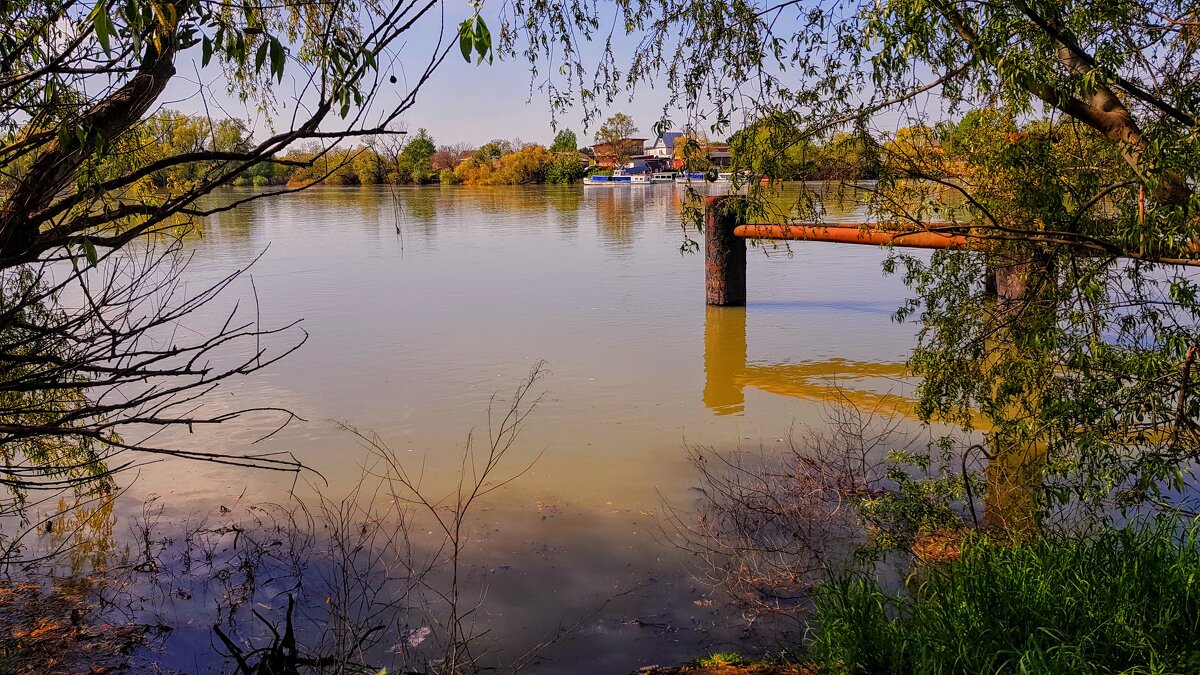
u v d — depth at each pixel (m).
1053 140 4.83
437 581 5.09
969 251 5.39
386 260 19.19
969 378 5.34
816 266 17.28
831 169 4.95
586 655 4.33
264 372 9.70
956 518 5.32
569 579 5.11
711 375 9.54
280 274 16.98
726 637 4.52
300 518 5.95
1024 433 4.75
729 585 5.03
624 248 21.27
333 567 5.25
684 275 16.55
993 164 4.85
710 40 4.79
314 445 7.41
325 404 8.54
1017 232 4.59
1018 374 4.89
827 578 5.04
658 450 7.22
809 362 10.09
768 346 10.85
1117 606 3.95
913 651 3.99
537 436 7.57
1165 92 4.07
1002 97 4.44
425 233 25.72
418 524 5.87
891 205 5.23
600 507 6.10
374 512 6.05
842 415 8.04
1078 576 4.22
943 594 4.39
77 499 6.26
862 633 4.18
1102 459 4.53
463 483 6.56
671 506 6.10
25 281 3.22
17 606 4.82
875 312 12.83
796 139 4.81
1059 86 3.93
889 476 5.61
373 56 2.48
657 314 12.87
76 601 4.89
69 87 2.60
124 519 5.97
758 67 4.74
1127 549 4.45
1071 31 3.94
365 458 7.08
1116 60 3.74
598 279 16.22
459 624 4.62
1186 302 3.94
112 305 3.30
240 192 32.97
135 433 7.68
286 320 12.47
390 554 5.43
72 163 2.51
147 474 6.77
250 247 21.77
